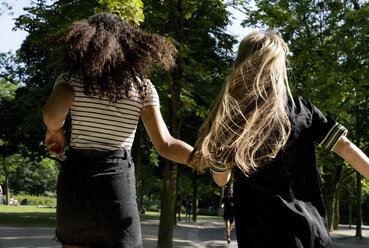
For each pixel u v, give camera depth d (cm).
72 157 216
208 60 1398
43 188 7875
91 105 216
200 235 2186
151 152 2583
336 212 3153
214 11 1232
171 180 1170
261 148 186
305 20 1587
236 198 196
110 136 217
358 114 1964
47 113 211
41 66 2331
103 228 211
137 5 552
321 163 2097
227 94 193
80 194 211
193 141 2316
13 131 2378
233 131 187
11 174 7481
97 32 218
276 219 186
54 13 1064
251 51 200
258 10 1178
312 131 195
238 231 194
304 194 191
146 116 235
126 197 216
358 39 1361
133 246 216
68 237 214
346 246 1955
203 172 203
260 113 185
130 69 220
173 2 1101
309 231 182
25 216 2964
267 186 188
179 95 1156
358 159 191
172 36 1112
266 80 190
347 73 1345
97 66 210
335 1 1549
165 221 1152
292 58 1526
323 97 1377
